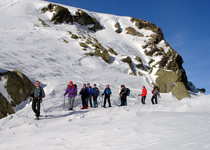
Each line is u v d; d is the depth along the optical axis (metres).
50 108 11.42
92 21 45.81
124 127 4.93
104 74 23.42
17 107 11.30
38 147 4.23
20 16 36.25
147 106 9.27
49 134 5.31
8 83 11.63
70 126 6.01
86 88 12.34
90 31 44.16
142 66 33.62
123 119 6.15
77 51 27.09
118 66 28.42
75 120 7.14
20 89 12.12
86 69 22.97
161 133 3.91
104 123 5.85
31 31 28.92
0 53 17.34
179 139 3.31
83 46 29.31
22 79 12.82
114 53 33.16
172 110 7.60
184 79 43.22
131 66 31.02
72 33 35.03
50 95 13.13
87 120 6.79
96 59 27.03
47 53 22.73
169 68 39.69
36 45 24.02
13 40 23.06
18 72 13.27
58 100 12.69
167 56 43.72
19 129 6.61
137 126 4.82
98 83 19.56
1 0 44.16
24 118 8.50
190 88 43.44
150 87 24.22
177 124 4.49
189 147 2.76
